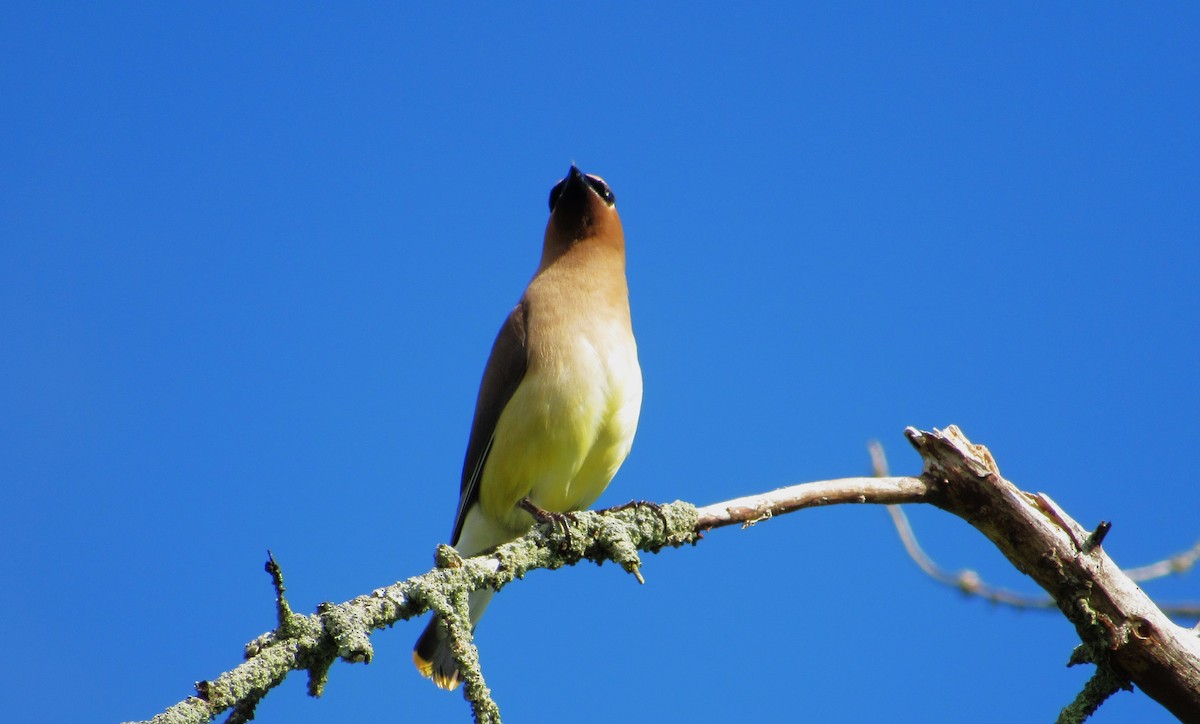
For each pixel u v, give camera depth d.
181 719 6.88
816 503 9.66
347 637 7.47
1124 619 8.93
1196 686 8.77
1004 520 9.33
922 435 9.62
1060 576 9.13
